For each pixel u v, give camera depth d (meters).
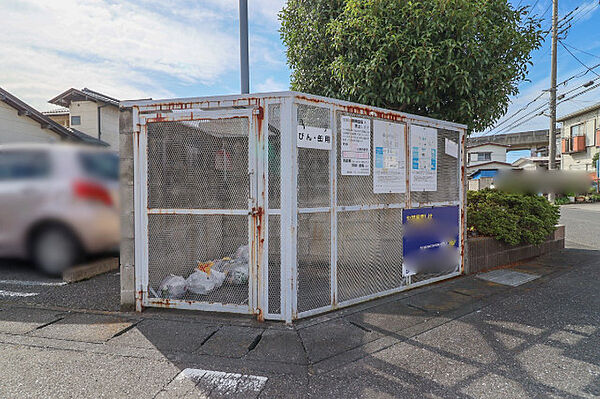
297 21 5.75
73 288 4.48
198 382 2.39
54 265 4.97
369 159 3.90
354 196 3.82
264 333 3.12
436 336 3.11
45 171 4.96
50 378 2.42
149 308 3.69
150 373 2.49
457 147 5.00
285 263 3.31
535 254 6.46
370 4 4.61
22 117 11.18
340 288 3.74
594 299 4.11
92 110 16.81
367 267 3.98
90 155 5.11
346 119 3.69
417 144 4.39
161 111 3.54
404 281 4.34
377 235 4.05
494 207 5.95
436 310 3.73
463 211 5.09
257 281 3.37
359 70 4.80
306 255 3.57
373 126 3.94
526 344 2.96
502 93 5.23
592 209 18.69
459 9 4.50
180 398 2.22
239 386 2.35
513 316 3.58
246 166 3.40
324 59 5.58
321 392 2.29
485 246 5.48
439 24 4.46
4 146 5.11
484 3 4.50
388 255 4.18
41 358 2.69
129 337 3.04
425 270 4.57
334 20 5.01
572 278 5.00
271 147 3.33
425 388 2.33
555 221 6.71
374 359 2.71
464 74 4.53
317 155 3.53
